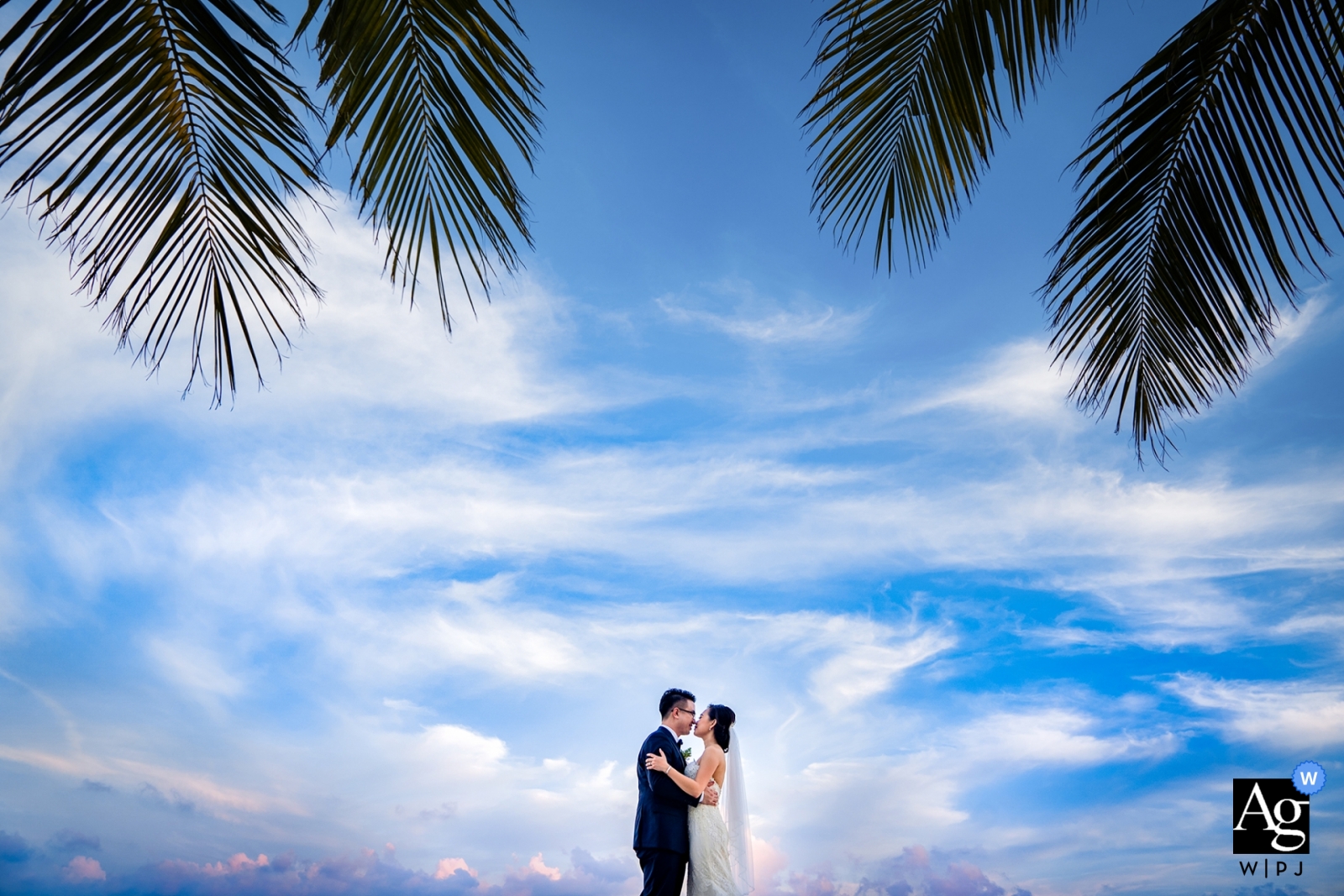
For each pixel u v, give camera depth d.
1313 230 2.01
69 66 1.31
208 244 1.59
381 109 1.66
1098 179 2.21
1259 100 2.01
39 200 1.39
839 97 2.34
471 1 1.58
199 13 1.35
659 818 3.78
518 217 1.80
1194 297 2.29
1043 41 2.21
